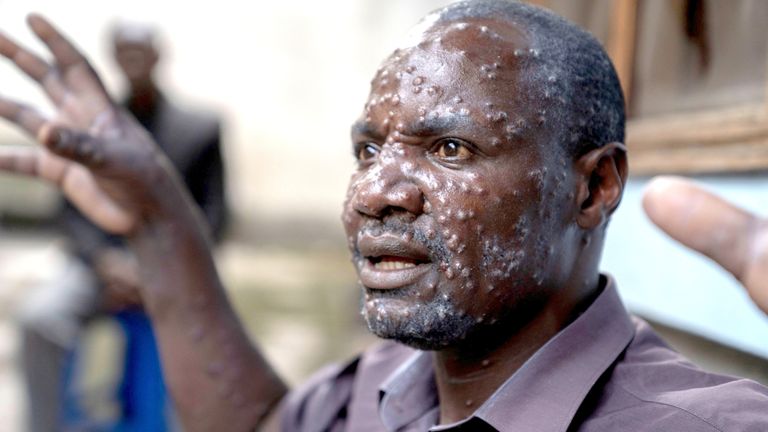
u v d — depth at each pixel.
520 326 1.07
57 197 2.88
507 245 1.00
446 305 1.00
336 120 9.04
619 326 1.08
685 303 1.52
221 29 8.84
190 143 2.92
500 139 0.99
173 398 1.40
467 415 1.11
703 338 1.52
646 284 1.66
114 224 1.40
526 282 1.02
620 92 1.11
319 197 8.98
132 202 1.37
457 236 0.99
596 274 1.12
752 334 1.33
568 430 0.99
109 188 1.35
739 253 0.85
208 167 2.98
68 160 1.27
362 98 8.96
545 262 1.03
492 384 1.09
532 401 1.01
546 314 1.07
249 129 8.95
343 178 9.06
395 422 1.17
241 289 6.12
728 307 1.39
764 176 1.31
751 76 1.34
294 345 4.56
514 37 1.03
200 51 8.84
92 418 2.79
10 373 3.81
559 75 1.03
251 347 1.44
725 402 0.92
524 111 1.00
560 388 1.01
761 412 0.90
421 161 1.02
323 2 8.88
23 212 8.27
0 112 1.38
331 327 5.01
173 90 8.84
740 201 1.36
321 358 4.30
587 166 1.06
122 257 2.76
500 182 0.99
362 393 1.29
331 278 6.76
